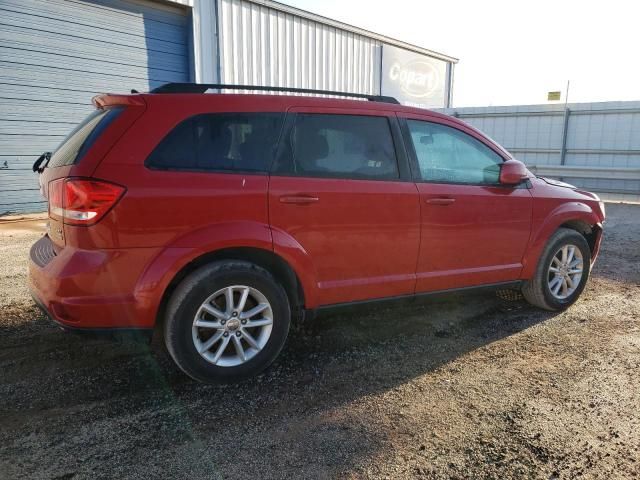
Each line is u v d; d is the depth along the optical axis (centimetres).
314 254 319
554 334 390
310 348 358
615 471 227
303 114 323
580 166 1292
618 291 508
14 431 250
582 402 287
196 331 289
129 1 966
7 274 522
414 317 423
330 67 1393
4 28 821
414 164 359
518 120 1425
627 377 318
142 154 274
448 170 376
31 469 221
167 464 227
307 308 326
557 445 246
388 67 1595
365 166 339
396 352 354
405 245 351
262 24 1180
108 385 299
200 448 240
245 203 292
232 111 301
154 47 1020
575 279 451
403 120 361
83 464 226
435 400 288
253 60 1174
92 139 273
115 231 262
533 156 1417
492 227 390
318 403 284
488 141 402
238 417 267
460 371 325
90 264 261
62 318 265
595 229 477
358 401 286
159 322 309
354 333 387
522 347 365
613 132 1274
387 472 224
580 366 334
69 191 261
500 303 464
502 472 225
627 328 404
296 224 309
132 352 342
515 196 401
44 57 873
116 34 959
